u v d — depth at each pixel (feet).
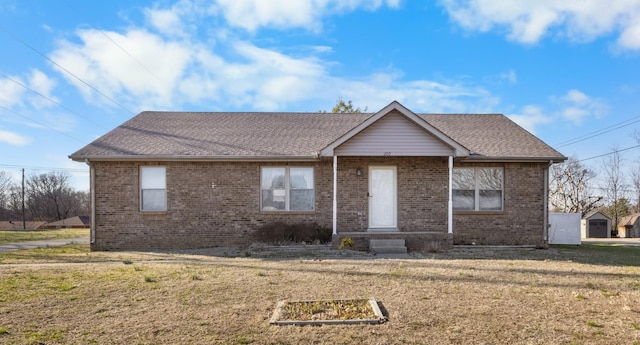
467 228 46.50
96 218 45.60
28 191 225.97
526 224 46.70
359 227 46.06
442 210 46.34
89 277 26.58
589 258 37.37
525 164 46.96
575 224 56.24
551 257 37.68
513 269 29.12
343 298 21.03
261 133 51.80
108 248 45.52
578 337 15.53
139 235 45.80
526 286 23.66
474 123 56.59
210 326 16.88
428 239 42.39
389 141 42.29
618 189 149.79
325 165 46.68
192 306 19.72
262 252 39.55
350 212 46.16
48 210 229.04
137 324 17.15
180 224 45.93
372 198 46.55
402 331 16.21
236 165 46.50
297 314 18.22
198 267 30.45
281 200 46.85
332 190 46.47
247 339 15.42
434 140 42.34
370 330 16.34
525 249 44.32
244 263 32.37
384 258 35.78
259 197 46.37
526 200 46.85
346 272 27.86
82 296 21.62
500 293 22.04
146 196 46.29
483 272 27.86
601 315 18.13
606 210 149.59
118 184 45.91
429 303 20.07
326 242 44.65
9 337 15.65
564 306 19.54
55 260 35.99
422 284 24.18
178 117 57.52
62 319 17.84
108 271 28.84
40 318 17.99
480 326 16.75
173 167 46.21
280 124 55.31
